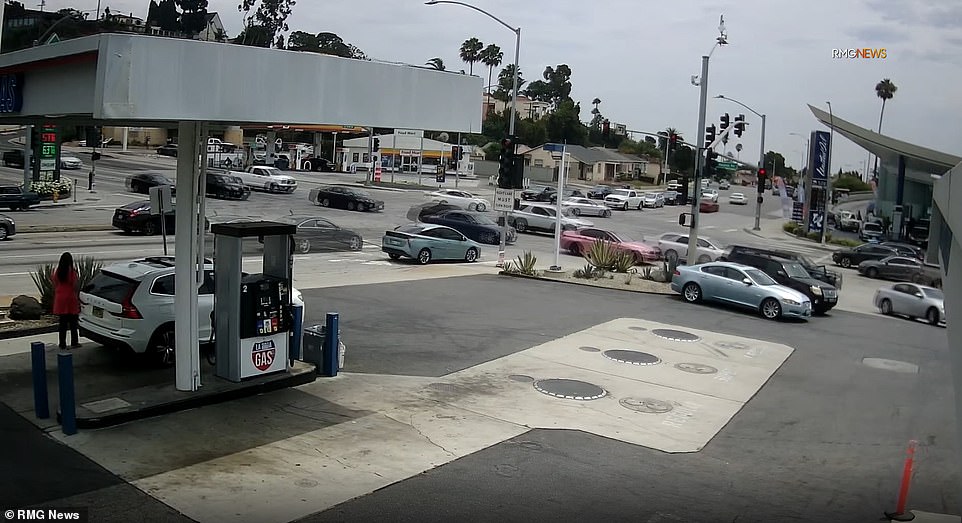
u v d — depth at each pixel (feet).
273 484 27.04
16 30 233.55
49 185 147.02
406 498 26.43
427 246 97.81
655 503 27.30
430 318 60.85
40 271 53.01
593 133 482.28
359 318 59.00
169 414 33.83
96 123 41.45
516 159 95.61
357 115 33.76
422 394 39.91
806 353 58.34
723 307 77.77
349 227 132.98
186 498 25.35
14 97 33.83
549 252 121.08
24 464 27.22
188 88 28.76
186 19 224.33
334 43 270.46
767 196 381.19
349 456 30.42
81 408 32.45
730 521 26.04
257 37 201.46
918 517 27.27
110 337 39.68
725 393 45.06
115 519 23.38
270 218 128.57
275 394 37.91
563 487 28.37
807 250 162.20
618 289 84.43
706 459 33.32
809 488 30.17
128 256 84.43
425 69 35.73
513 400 40.14
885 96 221.66
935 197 33.22
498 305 69.05
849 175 416.05
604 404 40.78
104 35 26.84
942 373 53.93
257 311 37.63
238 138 318.04
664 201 259.19
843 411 42.70
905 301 83.51
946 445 36.86
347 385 40.52
